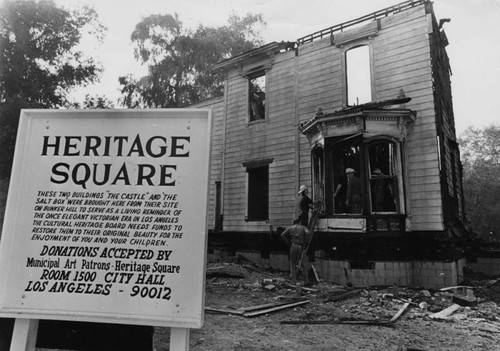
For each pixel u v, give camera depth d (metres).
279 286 8.49
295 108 12.58
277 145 12.87
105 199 2.39
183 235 2.30
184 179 2.39
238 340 4.55
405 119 9.66
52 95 17.97
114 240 2.33
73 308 2.24
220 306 6.45
